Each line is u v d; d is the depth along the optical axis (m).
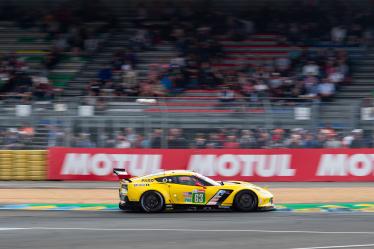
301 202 32.19
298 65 49.91
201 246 19.67
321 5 55.31
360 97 46.81
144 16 56.06
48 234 22.16
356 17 54.34
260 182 39.81
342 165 40.03
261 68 49.38
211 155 39.94
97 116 40.59
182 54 51.22
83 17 56.56
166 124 40.81
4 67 50.69
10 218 26.69
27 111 40.69
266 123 40.91
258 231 22.72
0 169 39.75
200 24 54.72
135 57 51.22
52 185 38.22
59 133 40.53
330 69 48.97
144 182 28.55
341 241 20.61
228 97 42.38
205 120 40.94
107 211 29.17
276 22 55.28
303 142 40.59
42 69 51.00
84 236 21.67
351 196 34.28
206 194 28.34
